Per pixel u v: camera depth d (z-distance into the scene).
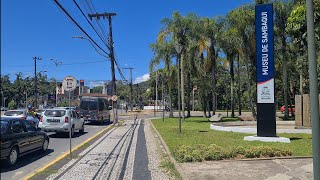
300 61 36.22
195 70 41.38
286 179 9.16
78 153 14.70
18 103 109.56
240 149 12.98
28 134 13.14
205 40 39.59
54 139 20.62
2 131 11.47
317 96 6.27
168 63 44.09
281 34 35.78
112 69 35.75
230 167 10.86
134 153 14.57
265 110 18.34
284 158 12.43
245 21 35.78
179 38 39.53
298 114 24.23
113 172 10.62
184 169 10.59
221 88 81.44
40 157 13.72
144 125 34.25
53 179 9.66
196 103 84.06
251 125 27.73
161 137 20.31
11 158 11.66
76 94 99.31
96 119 35.09
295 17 12.92
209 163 11.59
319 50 20.33
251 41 36.12
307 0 6.40
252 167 10.84
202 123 34.44
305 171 10.15
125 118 51.16
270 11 18.09
